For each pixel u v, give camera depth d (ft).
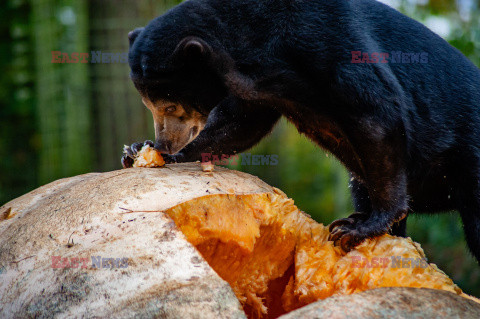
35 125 63.82
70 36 49.60
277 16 19.17
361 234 16.92
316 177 83.20
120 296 11.60
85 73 44.39
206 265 11.98
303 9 19.13
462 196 21.88
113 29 42.93
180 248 12.30
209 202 14.39
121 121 43.68
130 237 12.73
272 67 19.11
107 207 13.79
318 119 20.12
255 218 15.71
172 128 20.75
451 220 45.93
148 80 19.62
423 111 20.67
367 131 18.44
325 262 16.07
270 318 17.26
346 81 18.34
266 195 16.01
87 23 43.50
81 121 45.85
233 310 11.08
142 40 19.77
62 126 51.34
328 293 15.60
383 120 18.43
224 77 19.38
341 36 18.74
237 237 14.93
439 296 12.30
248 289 16.53
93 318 11.41
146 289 11.56
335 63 18.56
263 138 23.16
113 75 43.50
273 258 16.67
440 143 21.24
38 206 15.72
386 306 11.64
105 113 43.83
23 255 13.62
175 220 13.79
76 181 17.51
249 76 19.34
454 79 21.50
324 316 11.17
